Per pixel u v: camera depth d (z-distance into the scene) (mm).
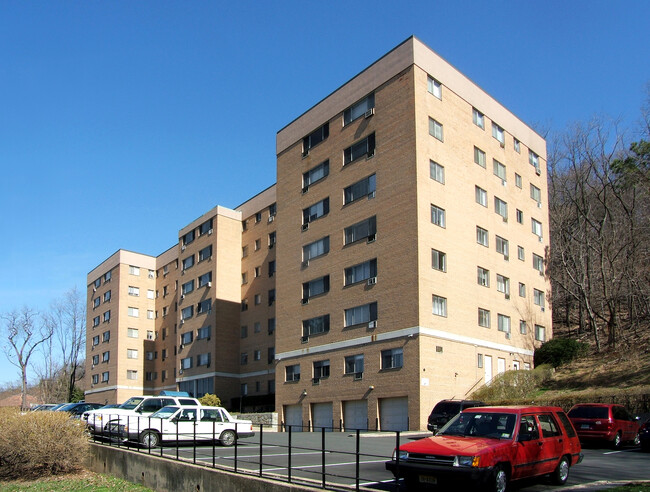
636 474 16844
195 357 62969
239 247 63938
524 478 13508
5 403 110062
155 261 82125
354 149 43062
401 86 40094
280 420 45062
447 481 12414
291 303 46312
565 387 39906
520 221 48188
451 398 36938
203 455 21797
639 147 50000
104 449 24234
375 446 25281
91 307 86125
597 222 55688
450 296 38812
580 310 52656
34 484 22875
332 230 43719
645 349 42875
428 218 38219
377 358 38250
